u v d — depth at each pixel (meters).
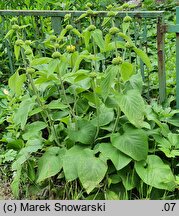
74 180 3.34
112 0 6.53
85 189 3.21
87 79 3.45
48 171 3.20
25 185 3.49
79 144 3.35
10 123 4.17
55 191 3.42
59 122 3.84
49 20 5.02
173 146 3.39
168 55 4.86
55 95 3.92
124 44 3.33
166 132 3.48
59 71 3.24
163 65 3.83
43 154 3.43
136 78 3.47
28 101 3.36
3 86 4.58
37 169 3.40
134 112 3.03
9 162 3.77
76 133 3.34
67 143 3.40
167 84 4.13
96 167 3.07
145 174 3.12
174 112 3.63
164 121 3.69
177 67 3.74
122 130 3.25
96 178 3.04
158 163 3.20
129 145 3.13
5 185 3.62
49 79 3.34
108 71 3.00
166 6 6.79
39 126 3.44
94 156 3.17
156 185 3.07
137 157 3.12
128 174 3.23
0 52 4.83
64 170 3.14
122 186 3.28
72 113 3.44
